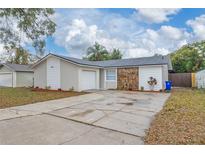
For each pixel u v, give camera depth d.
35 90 15.92
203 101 9.59
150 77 16.55
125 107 8.08
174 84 23.03
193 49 30.05
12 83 24.17
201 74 19.55
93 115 6.44
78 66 15.51
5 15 11.64
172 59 30.27
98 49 38.78
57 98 10.90
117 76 18.59
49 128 4.91
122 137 4.36
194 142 3.92
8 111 6.84
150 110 7.50
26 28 12.62
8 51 14.01
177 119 5.82
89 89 17.09
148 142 4.05
